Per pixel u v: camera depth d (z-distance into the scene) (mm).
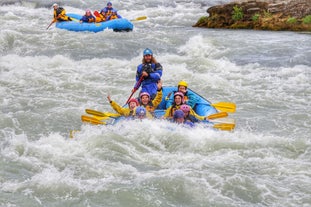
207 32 33281
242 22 35000
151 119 15555
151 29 35375
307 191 11602
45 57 25641
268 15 34688
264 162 13117
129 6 47219
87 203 11000
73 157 13211
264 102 19203
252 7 35188
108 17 35781
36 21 37719
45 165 12719
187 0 50125
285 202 11148
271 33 32562
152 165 12930
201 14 43062
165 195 11359
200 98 17375
